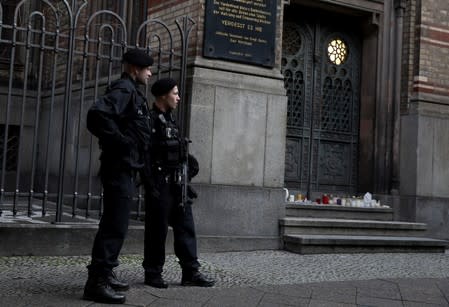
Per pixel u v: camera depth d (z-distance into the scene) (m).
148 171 4.88
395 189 10.64
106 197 4.55
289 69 10.65
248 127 8.05
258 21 8.32
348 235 8.46
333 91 11.04
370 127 10.95
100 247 4.49
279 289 5.25
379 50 10.89
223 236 7.66
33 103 12.44
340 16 11.09
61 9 12.35
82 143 10.27
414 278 6.23
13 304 4.26
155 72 8.47
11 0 12.84
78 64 11.59
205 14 7.96
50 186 11.34
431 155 10.40
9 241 6.29
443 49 10.75
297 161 10.59
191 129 7.66
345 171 11.02
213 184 7.77
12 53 6.60
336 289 5.39
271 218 8.10
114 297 4.42
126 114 4.55
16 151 12.26
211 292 4.98
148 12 9.15
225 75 7.99
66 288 4.87
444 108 10.62
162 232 5.07
